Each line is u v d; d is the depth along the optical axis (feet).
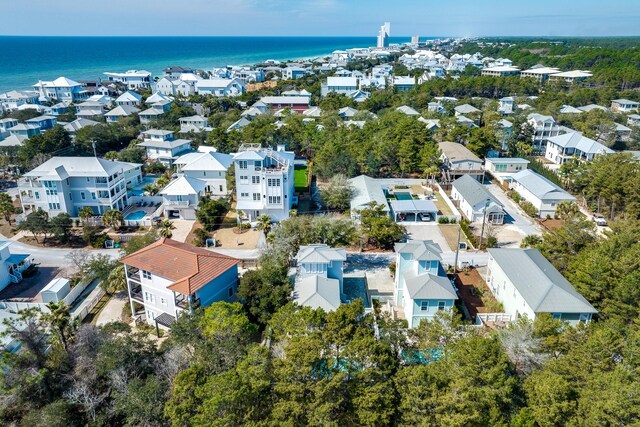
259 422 88.99
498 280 165.99
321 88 597.93
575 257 163.94
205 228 227.61
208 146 333.01
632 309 128.77
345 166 291.58
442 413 88.33
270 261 167.63
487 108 451.94
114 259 194.39
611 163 244.42
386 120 369.09
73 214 239.71
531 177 264.52
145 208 255.70
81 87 579.48
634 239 156.15
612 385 87.25
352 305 108.47
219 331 114.73
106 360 113.70
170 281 145.79
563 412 88.79
